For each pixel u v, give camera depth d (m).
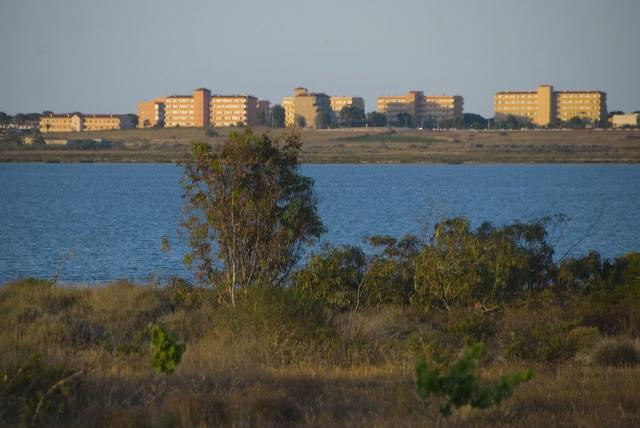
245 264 75.12
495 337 61.91
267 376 43.12
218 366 44.09
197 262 95.31
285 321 54.34
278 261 75.19
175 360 34.72
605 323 68.06
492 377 45.50
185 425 32.78
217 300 75.31
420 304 75.81
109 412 34.16
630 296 73.31
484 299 75.56
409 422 33.09
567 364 52.31
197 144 74.94
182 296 76.00
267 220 75.00
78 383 37.50
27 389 34.47
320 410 36.44
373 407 37.09
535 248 84.44
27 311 67.75
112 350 52.25
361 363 50.34
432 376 29.86
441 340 57.78
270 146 75.75
